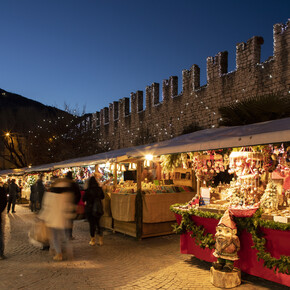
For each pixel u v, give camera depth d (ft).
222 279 14.96
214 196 20.25
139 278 16.38
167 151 19.61
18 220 37.91
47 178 59.41
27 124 123.34
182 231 19.16
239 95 56.65
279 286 15.11
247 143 14.60
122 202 26.27
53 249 20.62
